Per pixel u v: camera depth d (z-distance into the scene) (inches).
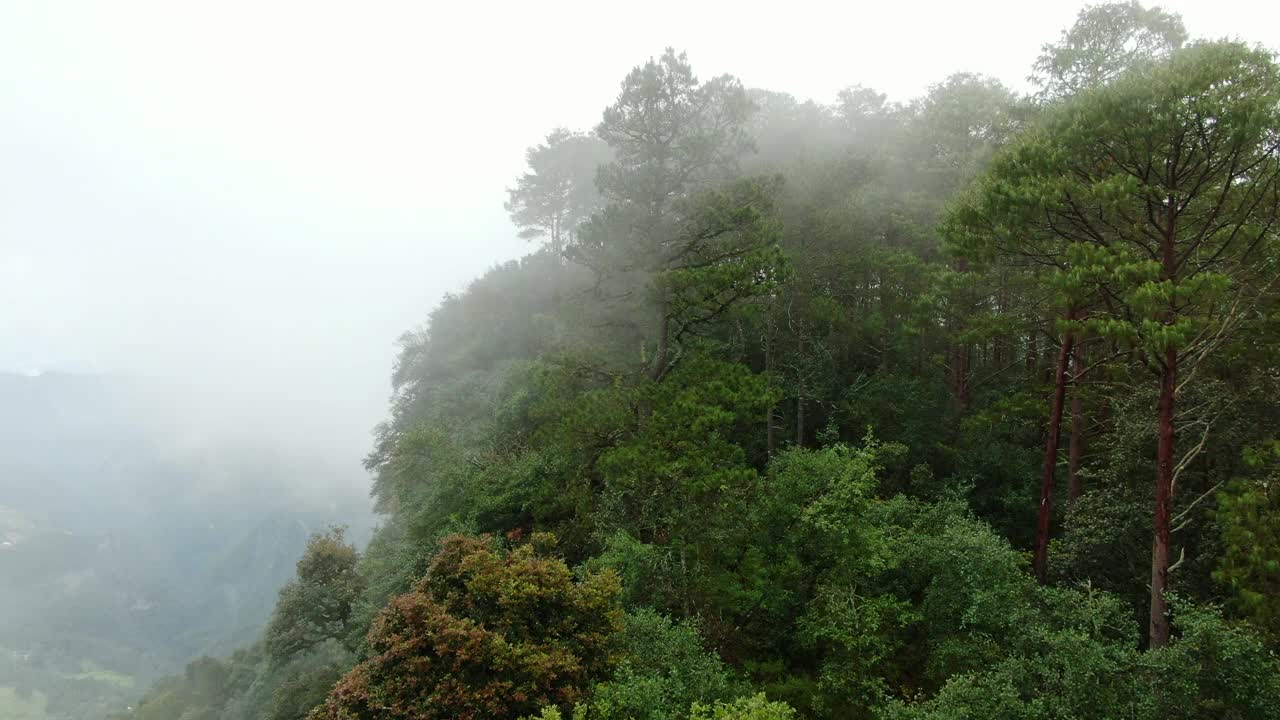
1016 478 700.0
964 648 431.8
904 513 567.8
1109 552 518.3
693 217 736.3
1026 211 443.8
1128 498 520.4
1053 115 504.1
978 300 752.3
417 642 405.7
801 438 800.3
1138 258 406.0
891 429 779.4
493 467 802.8
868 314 857.5
